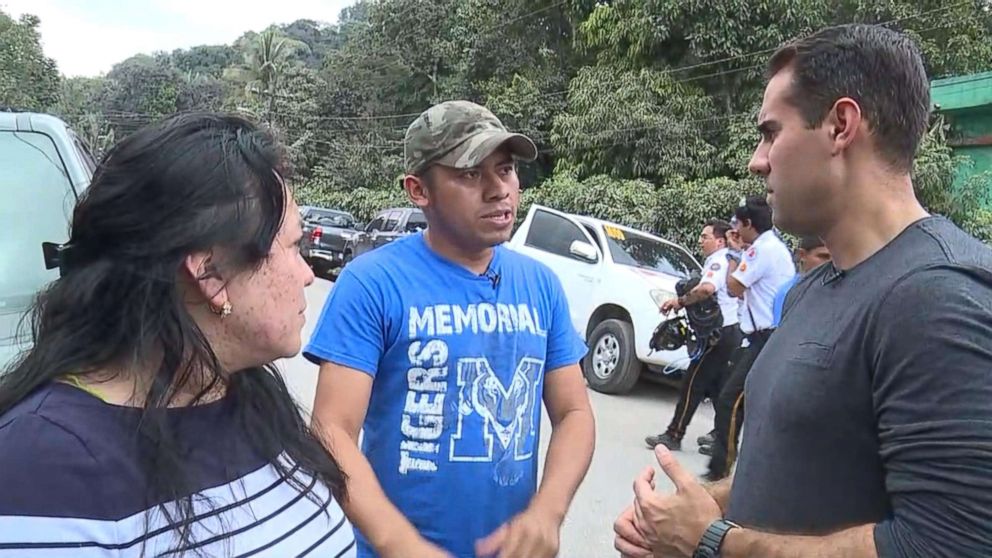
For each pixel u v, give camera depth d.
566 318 2.18
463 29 28.86
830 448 1.34
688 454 5.93
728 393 4.98
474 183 1.89
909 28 17.38
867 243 1.39
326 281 16.84
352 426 1.79
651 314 7.39
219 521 1.07
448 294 1.91
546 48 24.36
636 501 1.67
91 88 66.75
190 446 1.08
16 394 1.02
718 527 1.48
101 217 1.04
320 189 34.44
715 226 6.33
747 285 5.00
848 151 1.39
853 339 1.31
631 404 7.43
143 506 1.00
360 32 38.62
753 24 17.78
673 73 18.23
